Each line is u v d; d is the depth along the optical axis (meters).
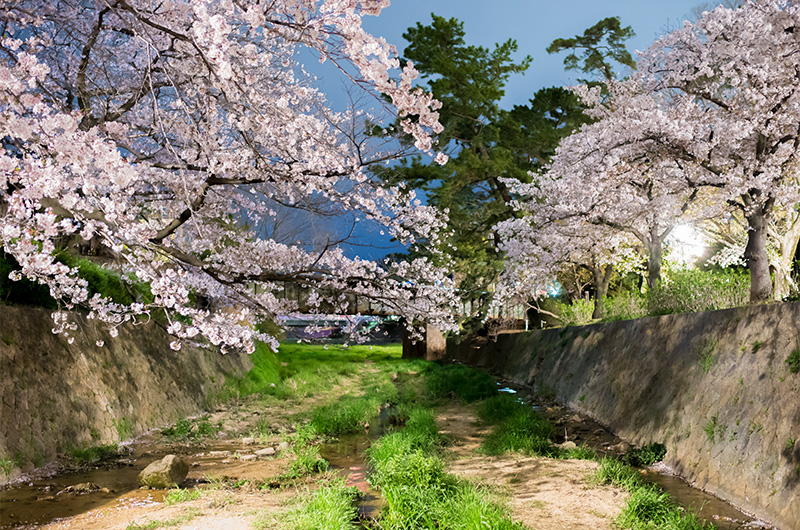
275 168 8.33
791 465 6.79
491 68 29.23
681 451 9.51
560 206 16.62
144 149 10.55
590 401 15.72
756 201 11.67
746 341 8.95
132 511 7.07
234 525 6.43
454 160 26.22
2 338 9.53
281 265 11.52
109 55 8.71
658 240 17.88
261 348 24.97
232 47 5.00
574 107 27.38
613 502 7.59
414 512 6.78
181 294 6.42
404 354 36.34
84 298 7.25
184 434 12.78
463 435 13.30
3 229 5.14
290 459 10.49
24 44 7.53
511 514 6.76
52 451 9.57
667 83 13.65
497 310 32.06
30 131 4.59
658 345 12.59
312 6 4.97
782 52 11.37
